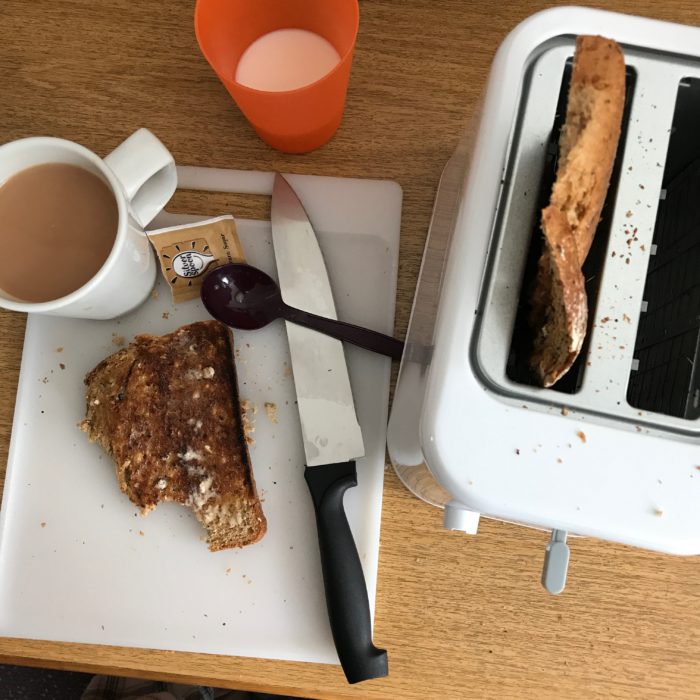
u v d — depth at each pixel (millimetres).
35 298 477
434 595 542
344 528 522
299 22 532
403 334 575
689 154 419
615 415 353
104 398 546
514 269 363
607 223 374
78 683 832
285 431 559
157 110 588
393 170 586
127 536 551
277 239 569
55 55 590
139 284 540
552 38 382
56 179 477
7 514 555
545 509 342
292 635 540
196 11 461
